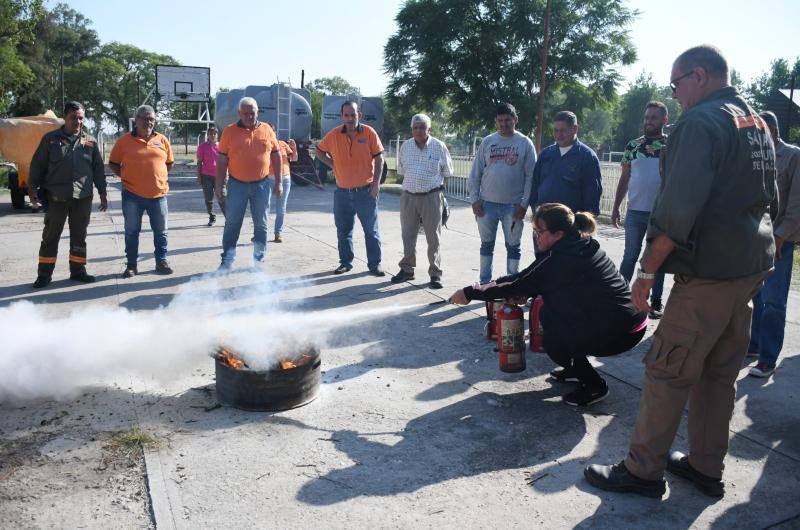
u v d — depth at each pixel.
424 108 37.59
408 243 7.36
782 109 34.66
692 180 2.64
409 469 3.30
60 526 2.76
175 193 18.91
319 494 3.05
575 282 3.92
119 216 13.20
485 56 34.53
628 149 6.18
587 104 37.31
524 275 4.07
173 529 2.73
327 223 12.40
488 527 2.82
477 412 4.02
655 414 2.99
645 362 3.06
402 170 7.16
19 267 8.08
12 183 14.65
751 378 4.65
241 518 2.83
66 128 6.88
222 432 3.67
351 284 7.30
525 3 33.81
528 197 6.34
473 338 5.46
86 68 81.62
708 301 2.84
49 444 3.48
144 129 7.38
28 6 40.03
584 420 3.92
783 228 4.38
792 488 3.19
